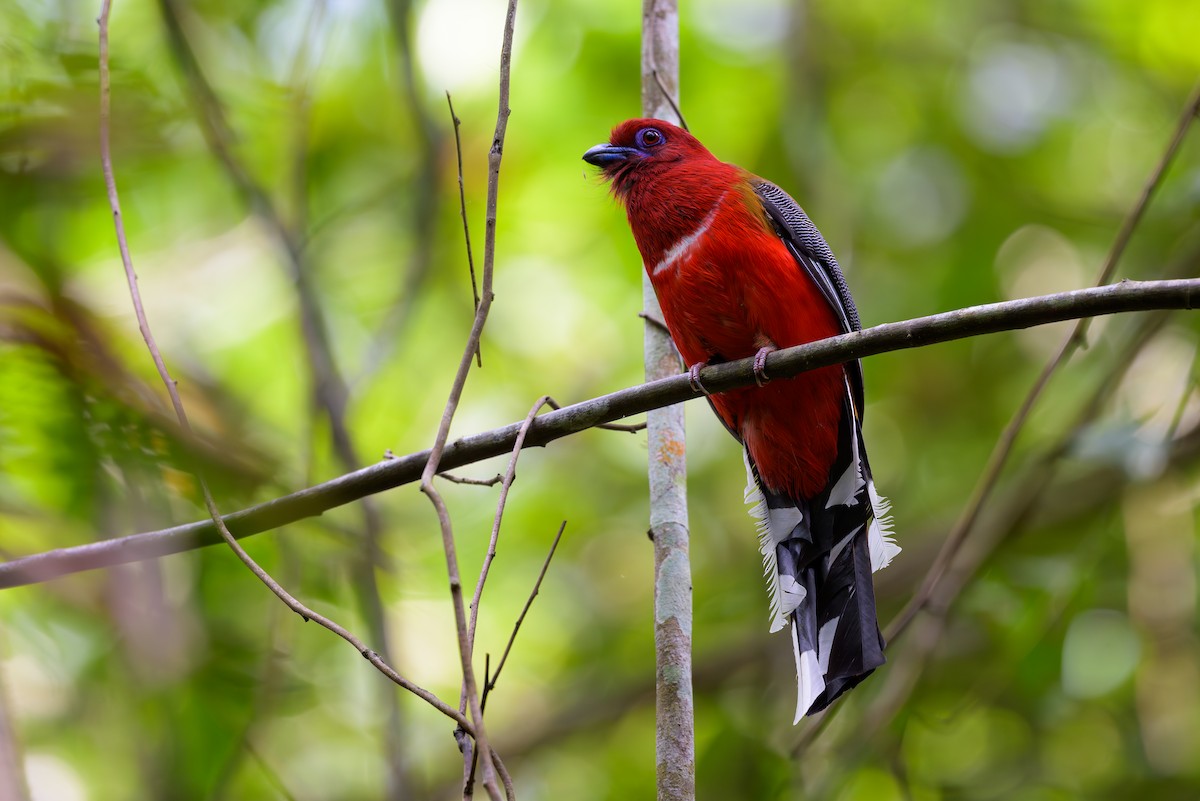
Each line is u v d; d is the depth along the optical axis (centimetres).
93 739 1073
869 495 807
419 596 1086
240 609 1007
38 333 730
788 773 1160
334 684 1159
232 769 938
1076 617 1203
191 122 1102
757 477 852
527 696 1415
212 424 911
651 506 766
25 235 864
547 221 1526
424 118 1220
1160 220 1373
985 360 1516
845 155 1578
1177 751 1183
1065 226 1514
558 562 1458
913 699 1203
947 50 1597
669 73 938
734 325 839
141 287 1299
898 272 1528
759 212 848
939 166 1566
